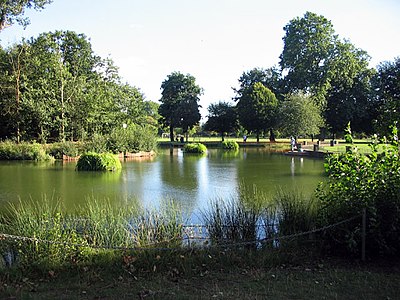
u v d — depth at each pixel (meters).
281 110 39.66
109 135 31.11
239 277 5.04
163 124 63.56
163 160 27.33
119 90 42.41
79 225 6.48
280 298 4.32
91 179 17.02
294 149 35.22
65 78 35.91
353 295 4.39
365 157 6.26
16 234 5.79
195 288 4.67
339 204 5.87
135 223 6.61
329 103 44.66
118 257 5.45
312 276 5.01
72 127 33.88
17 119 33.09
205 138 72.50
